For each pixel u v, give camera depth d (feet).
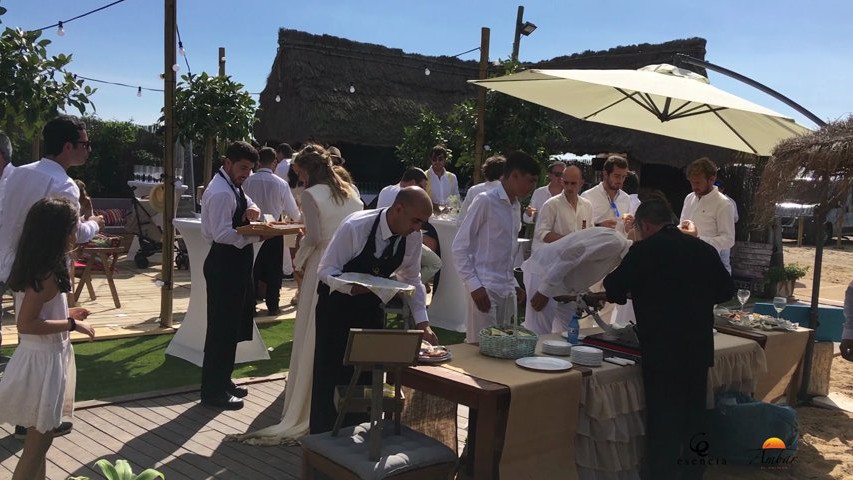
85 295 28.07
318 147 14.84
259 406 16.15
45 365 9.57
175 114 22.84
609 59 50.88
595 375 11.25
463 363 11.35
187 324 19.88
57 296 9.93
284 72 52.54
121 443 13.65
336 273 11.62
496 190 14.60
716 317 15.92
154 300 27.68
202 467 12.75
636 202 22.72
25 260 9.20
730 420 13.65
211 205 15.05
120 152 57.11
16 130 18.79
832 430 16.56
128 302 27.12
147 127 58.44
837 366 22.90
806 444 15.61
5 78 16.22
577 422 11.09
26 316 9.23
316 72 51.06
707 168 19.44
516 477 10.22
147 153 58.18
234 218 15.48
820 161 14.89
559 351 12.31
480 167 31.73
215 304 15.58
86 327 9.73
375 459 9.37
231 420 15.19
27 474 9.68
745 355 14.24
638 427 12.02
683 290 11.59
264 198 24.99
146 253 35.94
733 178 38.70
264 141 57.36
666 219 12.10
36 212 9.27
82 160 13.65
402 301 12.35
